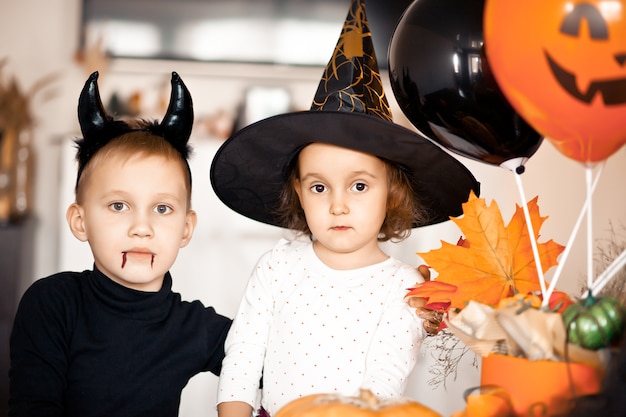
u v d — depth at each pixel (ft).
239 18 13.20
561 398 2.68
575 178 10.93
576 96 2.73
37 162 13.06
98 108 4.04
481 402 2.73
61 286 4.03
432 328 3.81
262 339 3.97
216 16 13.19
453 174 3.85
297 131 3.72
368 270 3.92
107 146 3.97
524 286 3.15
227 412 3.72
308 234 4.36
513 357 2.78
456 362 3.79
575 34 2.66
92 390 3.87
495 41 2.86
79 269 10.76
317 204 3.76
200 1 13.20
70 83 13.26
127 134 4.01
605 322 2.66
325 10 13.26
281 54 13.21
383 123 3.52
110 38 13.20
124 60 13.16
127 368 3.93
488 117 3.21
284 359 3.84
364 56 3.87
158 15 13.20
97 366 3.89
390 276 3.92
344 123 3.58
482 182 10.90
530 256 3.19
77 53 13.17
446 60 3.20
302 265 4.02
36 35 13.29
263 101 13.12
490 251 3.19
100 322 3.94
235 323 4.06
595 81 2.69
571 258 10.53
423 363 8.58
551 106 2.81
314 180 3.77
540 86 2.78
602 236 10.73
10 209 12.07
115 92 13.11
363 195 3.74
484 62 3.15
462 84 3.19
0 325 11.54
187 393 9.26
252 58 13.21
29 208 12.43
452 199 4.09
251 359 3.90
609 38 2.64
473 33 3.18
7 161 12.05
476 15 3.20
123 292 3.95
